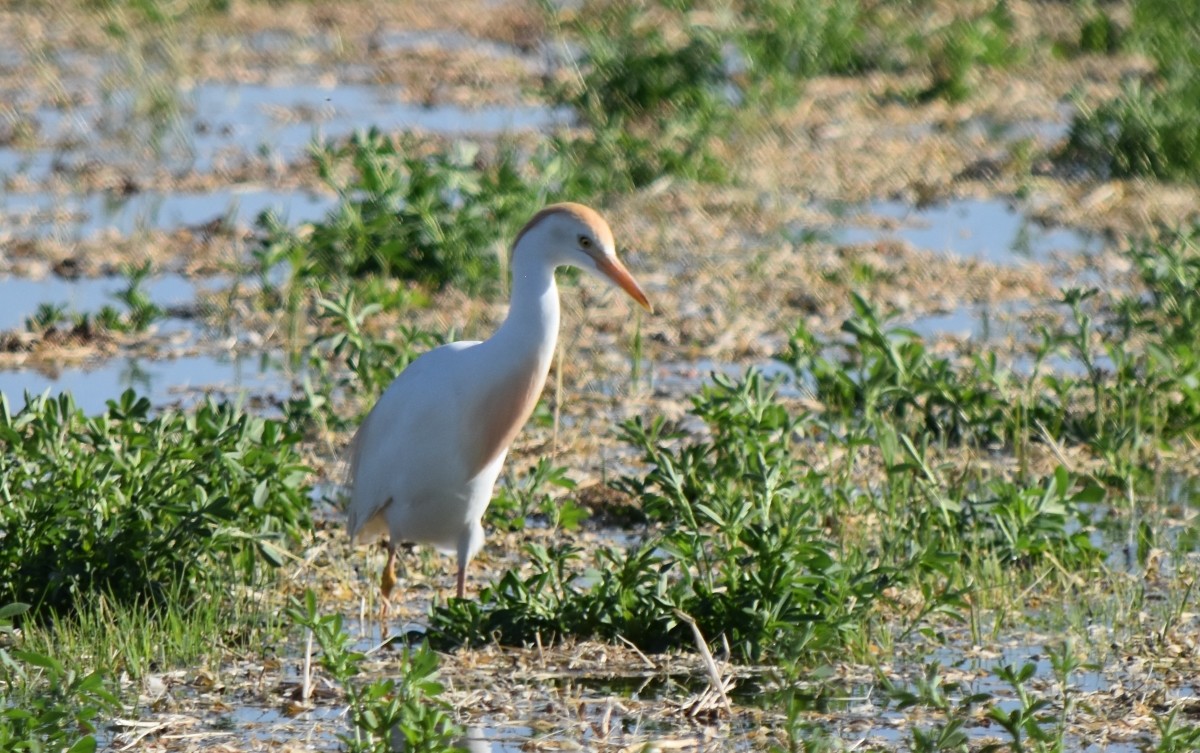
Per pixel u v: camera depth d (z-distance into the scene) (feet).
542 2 104.01
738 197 70.59
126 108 87.20
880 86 94.07
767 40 95.66
